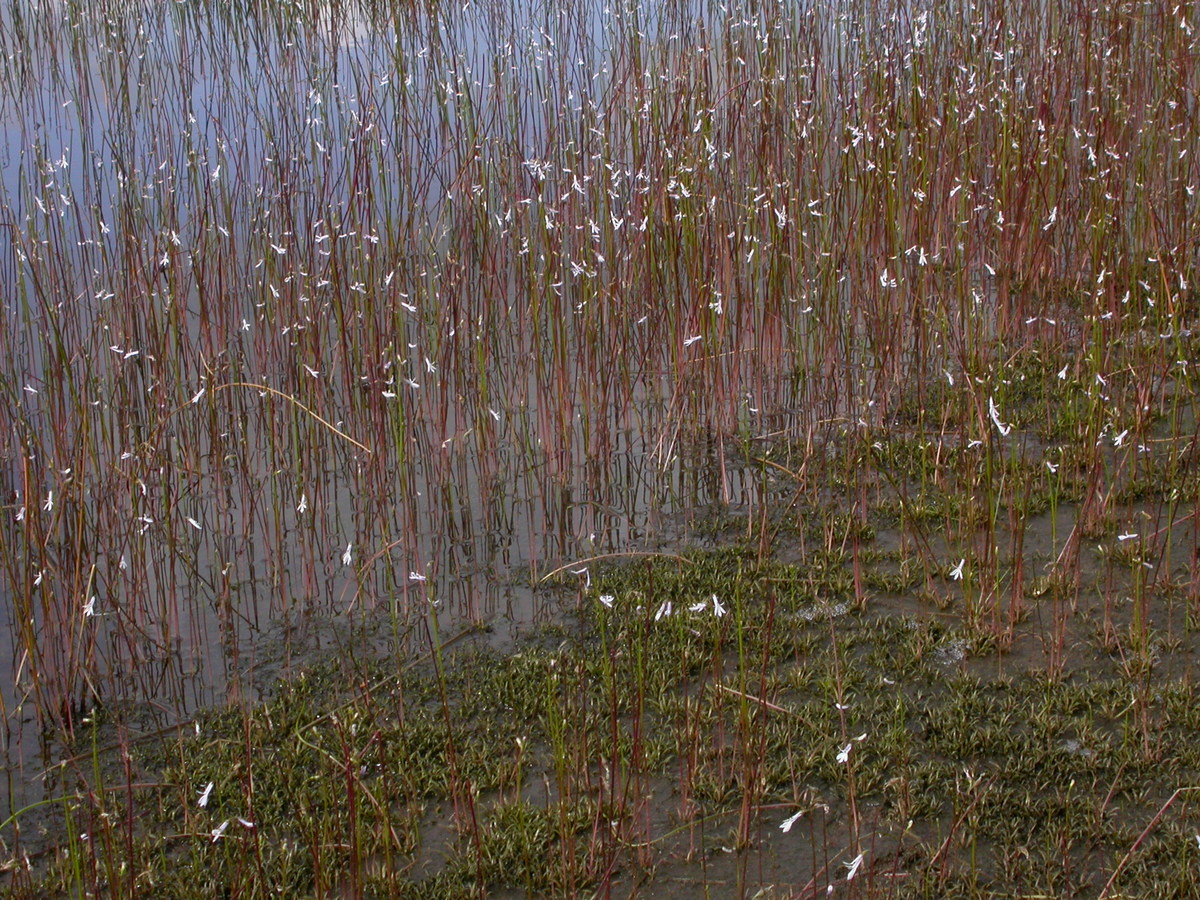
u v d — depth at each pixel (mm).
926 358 4621
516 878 2607
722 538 4004
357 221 4852
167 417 3871
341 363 4746
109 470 3732
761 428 4750
